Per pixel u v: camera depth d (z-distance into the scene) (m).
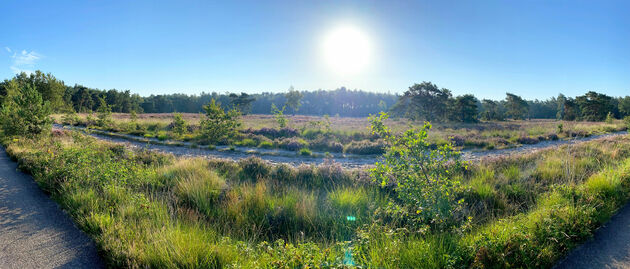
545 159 10.41
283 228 5.60
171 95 134.62
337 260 3.64
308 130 23.61
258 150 15.59
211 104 18.70
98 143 13.27
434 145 16.58
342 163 12.57
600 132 26.86
